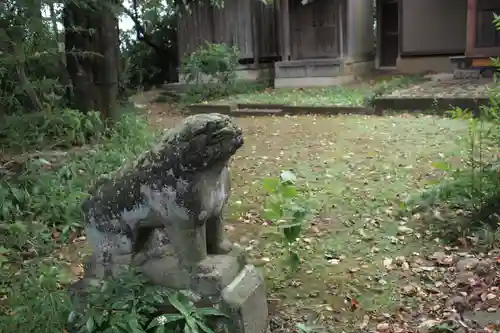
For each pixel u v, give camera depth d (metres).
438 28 16.80
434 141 8.02
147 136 8.62
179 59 17.80
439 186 5.38
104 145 7.99
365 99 11.46
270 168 7.39
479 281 4.06
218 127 2.91
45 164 6.79
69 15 8.85
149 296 3.11
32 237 5.22
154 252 3.29
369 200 5.86
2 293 4.27
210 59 14.91
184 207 3.00
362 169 6.96
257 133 9.76
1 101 8.55
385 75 16.86
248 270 3.41
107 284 3.18
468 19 13.38
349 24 16.61
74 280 4.48
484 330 3.45
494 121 5.64
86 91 9.16
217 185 3.14
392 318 3.78
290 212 5.21
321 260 4.66
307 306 3.99
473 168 5.35
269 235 5.19
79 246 5.29
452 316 3.64
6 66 8.31
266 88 16.16
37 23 7.74
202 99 14.48
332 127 9.77
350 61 16.81
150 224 3.23
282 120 11.02
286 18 16.88
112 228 3.30
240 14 17.19
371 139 8.52
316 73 16.08
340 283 4.28
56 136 8.28
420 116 10.10
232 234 5.29
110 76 9.29
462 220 5.09
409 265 4.48
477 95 10.18
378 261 4.59
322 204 5.82
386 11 19.19
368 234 5.07
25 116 8.16
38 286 3.92
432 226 5.09
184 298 3.08
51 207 5.74
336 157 7.64
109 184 3.31
